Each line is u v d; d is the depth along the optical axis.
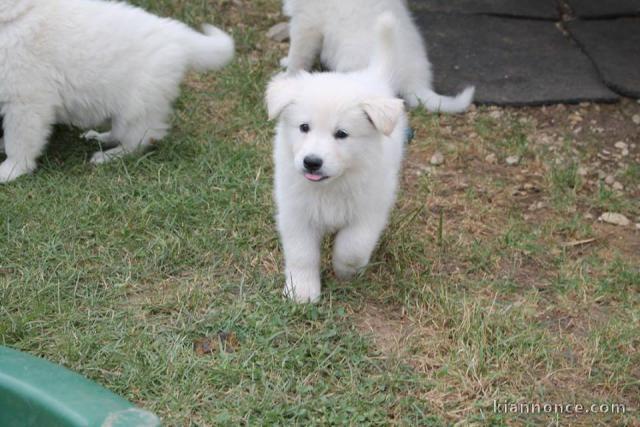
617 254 3.36
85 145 3.58
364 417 2.96
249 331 3.10
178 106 3.70
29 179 3.45
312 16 3.76
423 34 4.06
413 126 3.71
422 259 3.29
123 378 3.01
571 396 3.03
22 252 3.25
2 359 2.83
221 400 2.98
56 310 3.13
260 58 3.93
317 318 3.13
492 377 3.04
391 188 3.18
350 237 3.17
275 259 3.27
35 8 3.39
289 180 3.12
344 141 3.06
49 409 2.76
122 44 3.46
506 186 3.54
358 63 3.72
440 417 2.98
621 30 4.10
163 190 3.43
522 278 3.29
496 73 3.92
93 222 3.33
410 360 3.08
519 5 4.21
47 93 3.45
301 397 3.00
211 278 3.22
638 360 3.11
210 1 4.15
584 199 3.52
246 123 3.66
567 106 3.83
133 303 3.16
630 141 3.72
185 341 3.08
